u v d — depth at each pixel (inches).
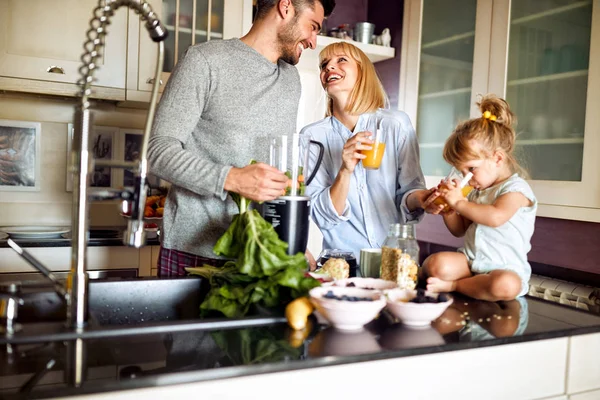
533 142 88.5
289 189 51.0
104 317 48.3
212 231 59.9
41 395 26.4
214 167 50.9
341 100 69.4
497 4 93.2
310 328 38.6
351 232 71.1
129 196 37.5
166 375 28.8
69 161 108.7
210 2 105.4
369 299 39.6
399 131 70.3
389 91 123.3
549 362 39.7
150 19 35.4
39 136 106.7
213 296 44.5
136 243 37.4
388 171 70.1
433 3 108.8
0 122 104.0
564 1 82.2
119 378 28.4
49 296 45.8
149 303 49.6
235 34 107.6
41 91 95.7
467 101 100.4
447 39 105.0
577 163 81.4
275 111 61.6
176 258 61.3
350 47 68.9
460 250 55.5
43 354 32.2
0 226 104.9
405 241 51.6
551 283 86.2
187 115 57.2
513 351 38.2
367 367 33.4
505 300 48.9
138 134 113.3
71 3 96.5
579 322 42.2
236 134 59.4
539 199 87.1
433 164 109.7
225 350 33.5
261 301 43.7
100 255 94.7
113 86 99.6
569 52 81.8
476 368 36.8
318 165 59.0
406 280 49.3
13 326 35.9
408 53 115.0
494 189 55.5
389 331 38.3
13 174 105.5
